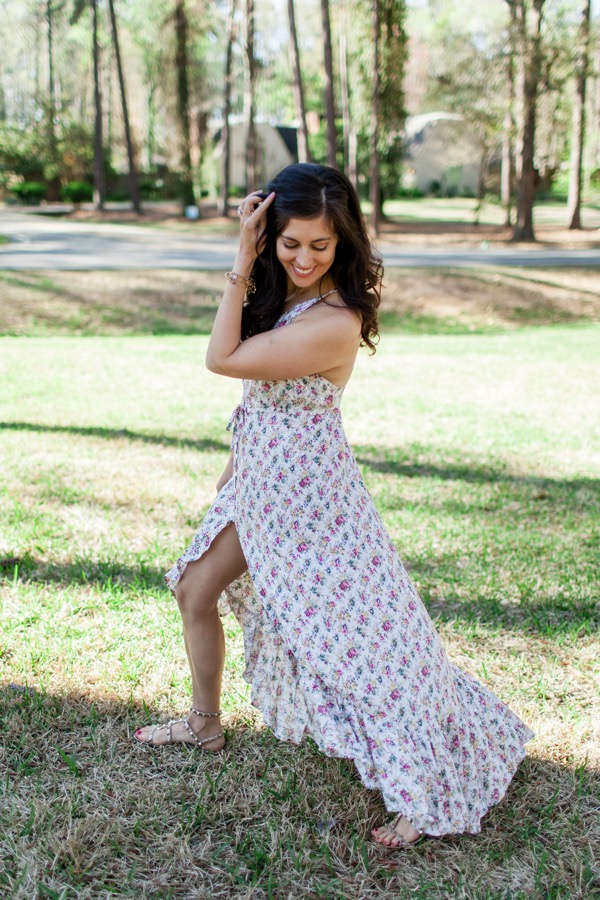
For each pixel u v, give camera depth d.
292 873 2.22
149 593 3.81
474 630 3.64
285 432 2.32
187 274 18.80
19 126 54.47
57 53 55.56
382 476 6.18
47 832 2.30
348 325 2.28
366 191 41.69
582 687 3.22
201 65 44.28
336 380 2.34
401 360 12.09
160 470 5.93
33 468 5.82
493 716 2.59
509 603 4.01
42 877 2.16
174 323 15.57
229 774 2.61
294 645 2.31
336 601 2.30
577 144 35.22
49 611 3.62
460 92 33.84
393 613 2.35
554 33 28.50
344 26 36.25
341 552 2.32
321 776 2.65
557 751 2.81
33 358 11.06
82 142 51.34
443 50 36.41
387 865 2.28
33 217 40.34
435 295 18.73
